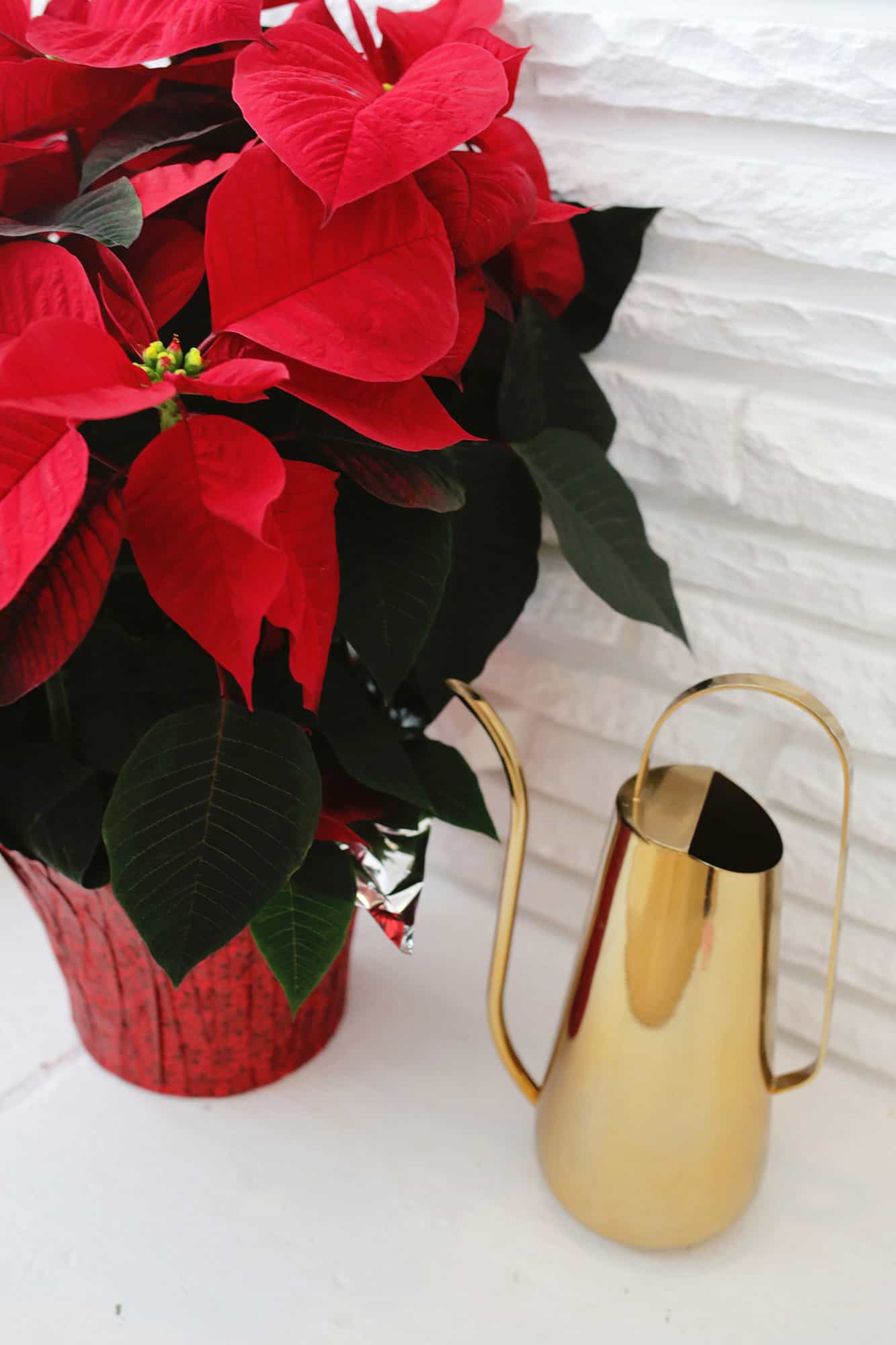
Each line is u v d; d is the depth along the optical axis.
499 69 0.33
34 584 0.31
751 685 0.39
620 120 0.45
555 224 0.41
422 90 0.33
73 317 0.31
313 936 0.39
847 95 0.40
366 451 0.35
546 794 0.58
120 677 0.39
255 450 0.30
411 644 0.37
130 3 0.34
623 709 0.54
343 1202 0.46
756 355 0.45
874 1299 0.44
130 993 0.46
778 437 0.46
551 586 0.53
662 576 0.44
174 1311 0.42
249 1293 0.43
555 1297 0.43
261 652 0.40
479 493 0.44
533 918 0.61
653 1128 0.42
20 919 0.59
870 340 0.43
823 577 0.47
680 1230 0.44
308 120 0.31
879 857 0.50
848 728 0.48
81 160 0.37
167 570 0.30
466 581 0.45
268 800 0.35
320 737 0.42
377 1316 0.42
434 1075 0.52
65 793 0.37
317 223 0.31
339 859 0.40
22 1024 0.53
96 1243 0.44
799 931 0.53
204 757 0.35
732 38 0.41
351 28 0.50
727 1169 0.43
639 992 0.41
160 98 0.36
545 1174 0.46
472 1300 0.43
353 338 0.31
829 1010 0.44
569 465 0.43
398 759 0.40
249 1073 0.50
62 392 0.27
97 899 0.42
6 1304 0.42
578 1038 0.43
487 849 0.61
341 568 0.37
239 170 0.31
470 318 0.36
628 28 0.43
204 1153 0.48
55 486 0.28
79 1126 0.49
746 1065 0.42
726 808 0.42
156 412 0.35
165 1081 0.49
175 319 0.37
